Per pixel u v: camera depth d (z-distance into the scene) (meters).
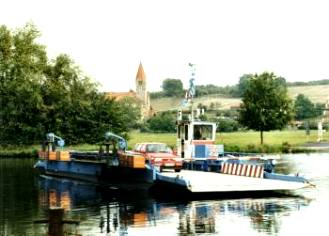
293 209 21.41
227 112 130.38
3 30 65.38
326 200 23.64
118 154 30.23
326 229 17.58
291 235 16.84
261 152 60.44
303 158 51.03
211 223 18.83
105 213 21.28
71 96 72.31
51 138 39.47
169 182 25.53
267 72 69.31
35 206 23.41
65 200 25.19
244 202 23.38
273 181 26.17
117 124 73.69
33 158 59.56
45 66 69.75
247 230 17.58
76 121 71.69
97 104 72.94
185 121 32.81
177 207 22.42
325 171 36.78
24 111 68.81
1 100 66.69
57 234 14.54
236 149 60.66
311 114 153.38
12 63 65.00
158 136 93.31
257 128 68.94
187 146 32.62
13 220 20.03
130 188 29.56
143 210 21.83
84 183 33.09
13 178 36.38
